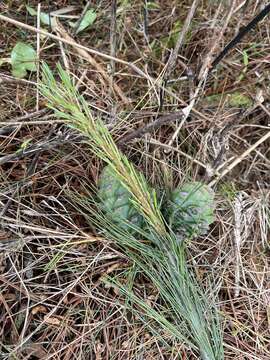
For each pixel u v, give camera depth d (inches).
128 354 20.5
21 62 23.8
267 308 22.4
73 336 20.6
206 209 21.5
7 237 21.0
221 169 24.5
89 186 22.4
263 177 25.5
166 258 20.3
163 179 22.9
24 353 19.9
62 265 21.2
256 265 23.3
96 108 23.5
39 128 23.0
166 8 27.2
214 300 21.6
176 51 23.0
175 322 20.7
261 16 21.2
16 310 20.4
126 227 21.1
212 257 22.9
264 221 24.0
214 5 26.8
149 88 24.2
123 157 18.2
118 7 26.5
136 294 21.5
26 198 22.0
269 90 25.7
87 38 26.1
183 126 24.6
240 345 21.7
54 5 26.4
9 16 25.5
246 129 25.9
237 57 26.3
